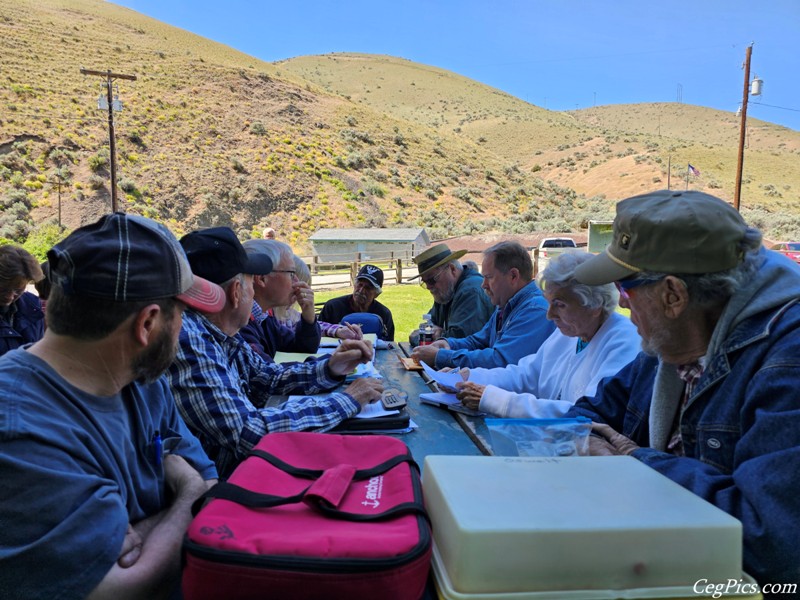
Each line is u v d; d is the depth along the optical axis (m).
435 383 2.53
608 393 1.82
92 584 0.92
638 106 158.00
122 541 0.97
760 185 63.00
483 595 0.86
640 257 1.23
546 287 2.16
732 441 1.16
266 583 0.85
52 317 1.03
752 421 1.10
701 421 1.22
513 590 0.87
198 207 41.47
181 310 1.14
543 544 0.87
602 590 0.88
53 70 53.16
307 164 50.47
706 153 77.50
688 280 1.21
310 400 1.90
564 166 84.50
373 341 3.51
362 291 4.54
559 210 56.12
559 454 1.44
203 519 0.96
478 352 2.83
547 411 1.94
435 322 4.52
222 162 46.88
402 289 14.92
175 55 66.00
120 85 54.09
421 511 0.99
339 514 0.98
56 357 1.05
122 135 46.22
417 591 0.88
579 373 2.17
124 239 1.03
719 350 1.21
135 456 1.17
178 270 1.09
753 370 1.14
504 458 1.17
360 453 1.27
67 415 1.02
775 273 1.20
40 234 29.34
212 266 1.83
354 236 33.25
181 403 1.66
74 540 0.91
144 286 1.03
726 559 0.90
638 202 1.26
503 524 0.88
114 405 1.11
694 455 1.27
